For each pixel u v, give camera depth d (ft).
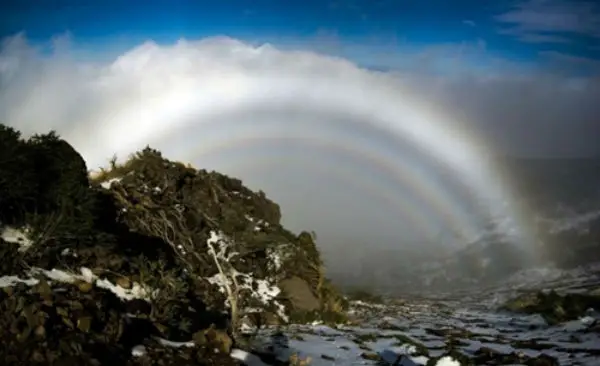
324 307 53.31
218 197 56.44
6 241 29.53
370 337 42.93
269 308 46.83
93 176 52.95
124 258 34.88
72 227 31.35
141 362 26.66
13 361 22.74
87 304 27.50
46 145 35.32
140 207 46.16
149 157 56.34
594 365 35.37
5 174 30.45
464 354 38.27
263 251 53.57
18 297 25.31
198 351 29.73
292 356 33.12
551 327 52.34
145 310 31.53
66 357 23.68
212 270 46.24
